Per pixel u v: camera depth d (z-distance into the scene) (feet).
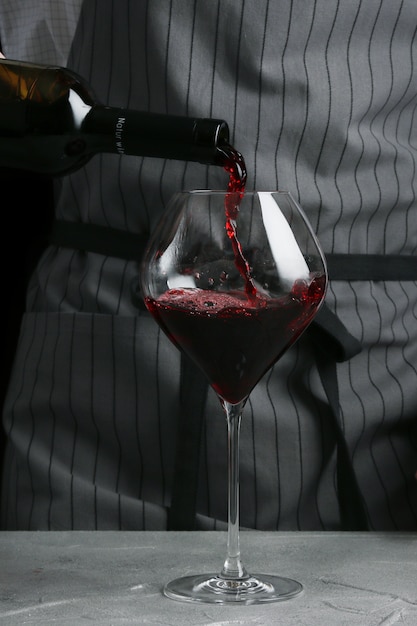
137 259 4.83
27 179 5.73
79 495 4.77
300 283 3.67
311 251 3.72
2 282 6.09
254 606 3.61
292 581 3.76
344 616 3.55
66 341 4.84
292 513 4.79
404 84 4.83
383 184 4.80
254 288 3.65
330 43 4.74
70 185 4.96
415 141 4.99
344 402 4.81
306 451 4.77
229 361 3.68
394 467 4.88
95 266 4.88
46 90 4.08
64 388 4.84
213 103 4.73
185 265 3.69
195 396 4.64
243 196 3.70
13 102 4.09
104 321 4.79
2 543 4.05
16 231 5.95
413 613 3.57
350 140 4.74
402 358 4.89
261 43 4.68
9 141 4.13
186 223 3.71
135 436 4.78
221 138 3.95
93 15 4.90
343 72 4.74
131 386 4.77
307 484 4.78
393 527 4.87
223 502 4.76
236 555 3.79
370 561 3.92
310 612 3.58
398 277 4.88
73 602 3.64
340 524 4.78
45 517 4.79
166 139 3.91
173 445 4.77
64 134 4.05
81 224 4.95
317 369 4.75
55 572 3.83
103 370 4.80
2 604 3.62
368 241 4.85
